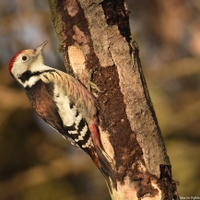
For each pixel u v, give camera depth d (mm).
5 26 14930
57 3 7840
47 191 14273
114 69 7543
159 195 7246
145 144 7324
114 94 7539
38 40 15031
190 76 15438
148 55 15484
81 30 7719
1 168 14539
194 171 13461
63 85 8453
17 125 14781
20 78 9242
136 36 15328
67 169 14523
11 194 14250
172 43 15445
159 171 7273
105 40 7551
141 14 15469
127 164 7348
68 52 7961
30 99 9117
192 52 15297
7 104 14523
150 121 7395
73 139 8500
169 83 15352
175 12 15289
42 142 14961
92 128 7777
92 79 7730
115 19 7551
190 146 14047
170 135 14258
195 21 15328
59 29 7941
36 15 14867
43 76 8906
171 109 14523
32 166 14719
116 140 7457
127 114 7430
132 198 7309
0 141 14539
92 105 7734
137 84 7465
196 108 14641
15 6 15594
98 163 7988
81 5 7633
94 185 14625
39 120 15180
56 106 8617
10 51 15203
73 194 14375
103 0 7512
